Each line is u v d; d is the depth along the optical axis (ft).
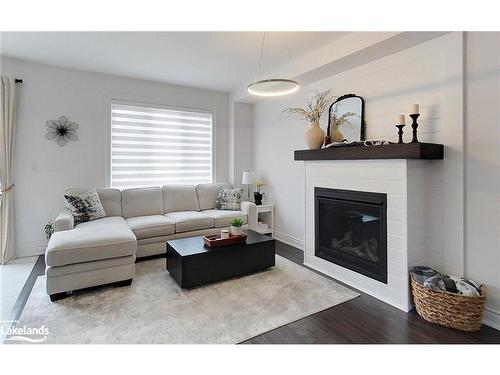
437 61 7.63
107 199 12.15
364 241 8.85
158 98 14.26
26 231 11.53
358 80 9.93
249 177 15.14
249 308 7.39
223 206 14.07
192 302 7.68
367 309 7.43
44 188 11.81
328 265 9.88
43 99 11.64
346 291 8.50
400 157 7.24
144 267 10.33
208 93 15.75
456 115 7.18
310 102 12.12
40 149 11.68
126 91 13.44
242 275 9.59
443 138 7.50
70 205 10.75
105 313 7.08
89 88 12.57
